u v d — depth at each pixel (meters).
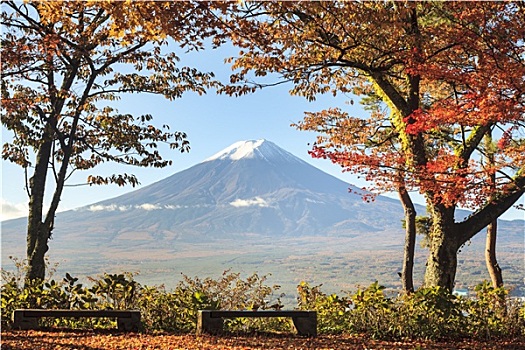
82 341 7.95
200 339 8.34
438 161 10.02
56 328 9.03
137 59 12.15
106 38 11.59
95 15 11.14
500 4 9.00
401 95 12.34
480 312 9.61
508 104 8.52
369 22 9.57
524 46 9.02
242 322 9.37
